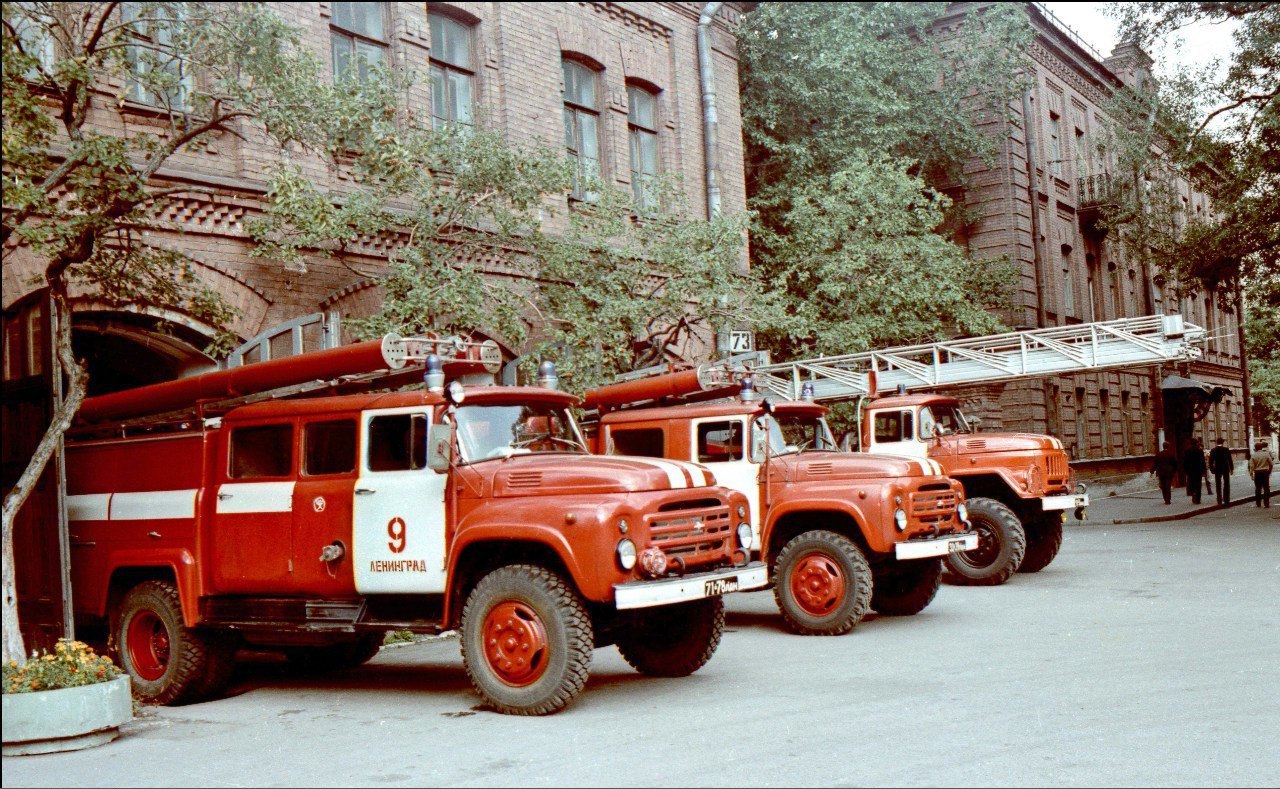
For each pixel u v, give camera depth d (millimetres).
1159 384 41188
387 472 7996
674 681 8531
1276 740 6223
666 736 6609
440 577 7688
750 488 11328
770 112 23688
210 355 9617
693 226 15180
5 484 8914
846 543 10734
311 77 9461
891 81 26422
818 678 8414
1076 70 36875
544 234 14547
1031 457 14672
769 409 11367
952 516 11492
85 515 9203
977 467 14836
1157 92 23844
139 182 8234
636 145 19094
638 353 15617
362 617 7973
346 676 9539
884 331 22000
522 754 6281
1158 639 9578
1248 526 21531
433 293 11828
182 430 8922
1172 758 5883
